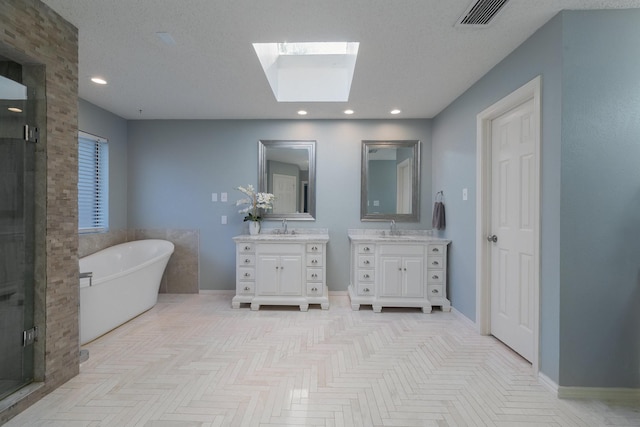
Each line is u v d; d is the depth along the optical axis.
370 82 2.86
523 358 2.34
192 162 4.09
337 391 1.92
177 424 1.63
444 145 3.61
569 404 1.79
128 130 4.09
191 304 3.65
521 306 2.36
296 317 3.22
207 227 4.09
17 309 1.83
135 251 3.81
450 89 3.03
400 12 1.84
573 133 1.82
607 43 1.81
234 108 3.62
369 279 3.47
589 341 1.83
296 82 3.39
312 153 4.03
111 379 2.04
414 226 4.02
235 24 1.98
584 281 1.83
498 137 2.64
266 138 4.05
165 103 3.45
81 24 2.00
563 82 1.82
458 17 1.89
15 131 1.81
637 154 1.82
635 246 1.82
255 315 3.27
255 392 1.91
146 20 1.94
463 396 1.88
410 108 3.60
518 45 2.22
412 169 4.01
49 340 1.89
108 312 2.79
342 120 4.04
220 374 2.11
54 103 1.91
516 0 1.72
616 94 1.81
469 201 3.00
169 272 4.10
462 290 3.15
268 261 3.48
